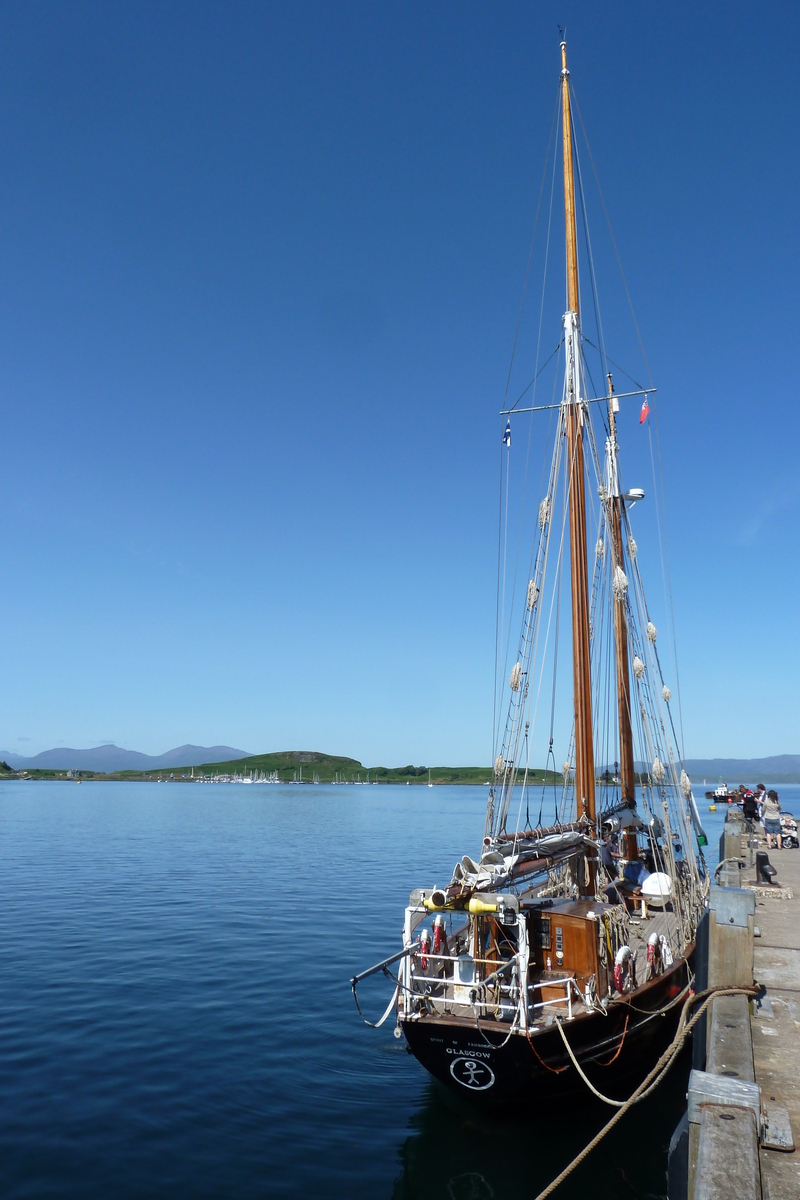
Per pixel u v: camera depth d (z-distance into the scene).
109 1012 21.50
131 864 57.94
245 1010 21.91
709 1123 7.10
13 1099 15.84
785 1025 11.73
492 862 15.48
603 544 29.28
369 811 144.00
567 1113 15.54
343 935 32.28
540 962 16.08
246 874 52.59
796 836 36.84
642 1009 16.50
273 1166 13.59
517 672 23.94
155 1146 14.12
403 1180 13.28
